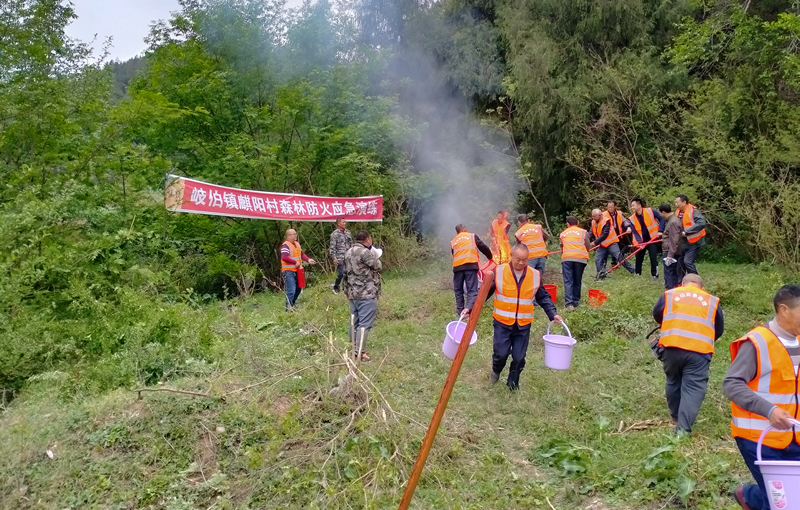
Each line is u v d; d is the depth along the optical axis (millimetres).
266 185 13492
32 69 12109
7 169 10789
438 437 4688
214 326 7508
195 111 12664
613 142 15148
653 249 11492
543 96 15836
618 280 11766
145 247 10469
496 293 6012
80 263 7953
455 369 2902
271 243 14086
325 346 6273
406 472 4227
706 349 4734
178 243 11734
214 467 4379
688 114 13750
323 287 11500
